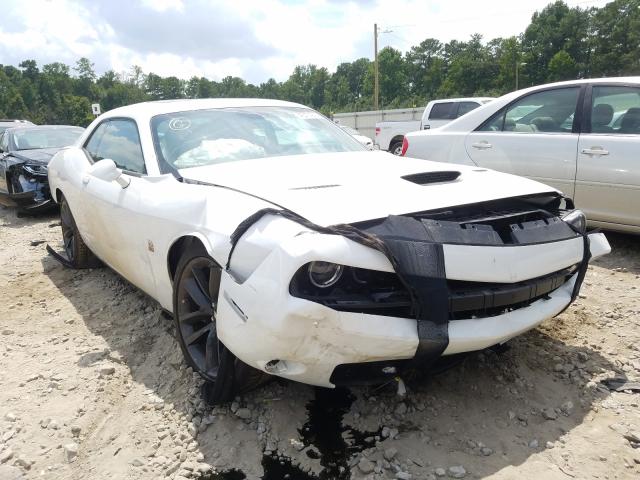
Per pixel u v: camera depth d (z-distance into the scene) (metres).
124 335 3.65
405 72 116.19
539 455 2.28
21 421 2.71
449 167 3.14
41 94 130.75
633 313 3.69
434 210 2.42
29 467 2.37
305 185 2.62
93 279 4.88
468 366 2.99
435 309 2.15
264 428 2.53
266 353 2.17
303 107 4.29
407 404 2.67
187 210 2.73
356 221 2.21
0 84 123.56
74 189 4.32
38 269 5.38
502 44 99.69
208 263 2.60
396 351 2.16
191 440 2.49
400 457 2.30
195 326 2.87
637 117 4.67
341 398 2.74
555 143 5.09
